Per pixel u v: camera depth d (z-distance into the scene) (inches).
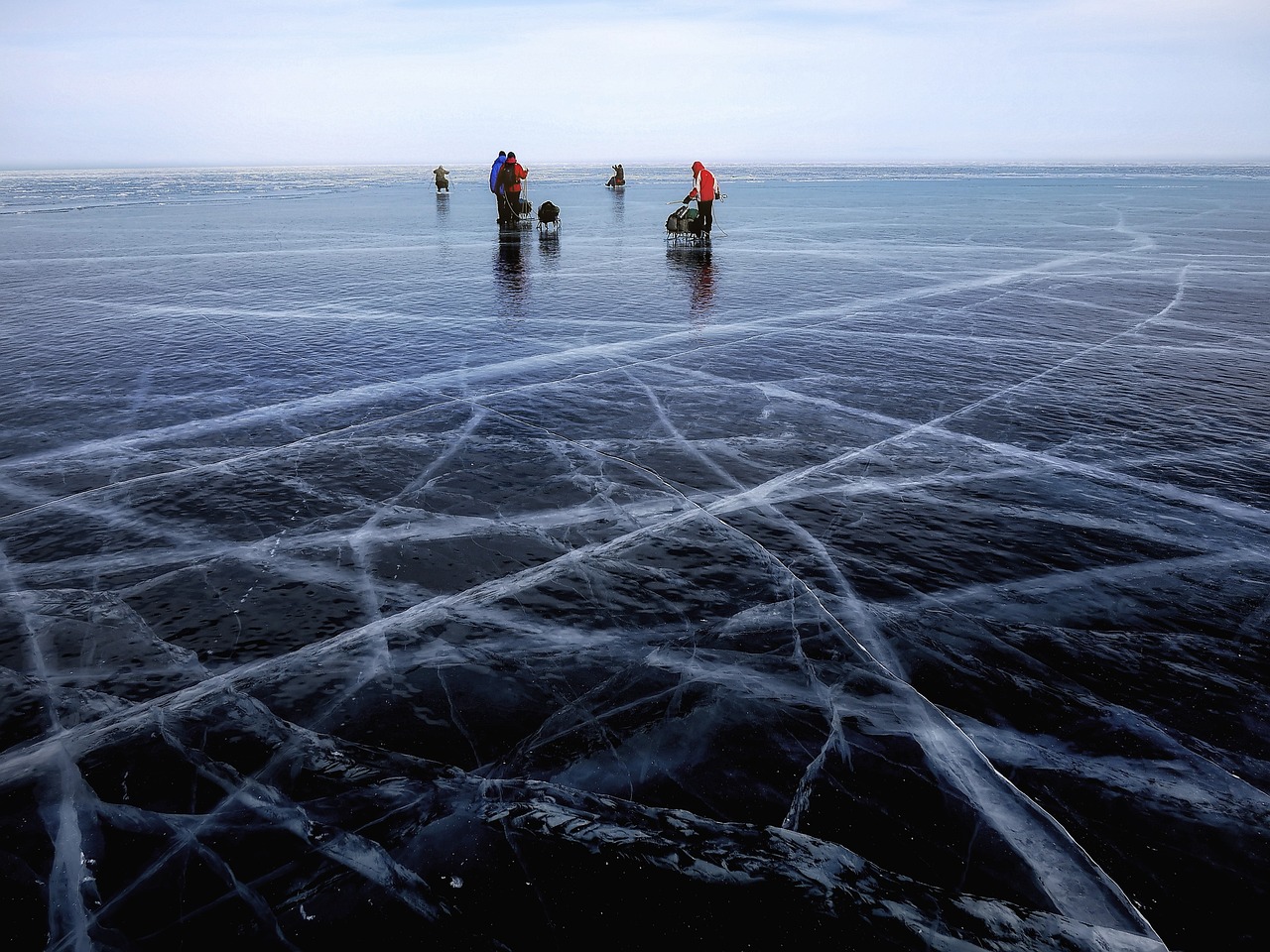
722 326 328.5
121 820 80.6
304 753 90.2
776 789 86.0
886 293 412.2
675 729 95.1
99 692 100.3
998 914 71.5
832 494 162.2
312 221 876.0
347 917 69.9
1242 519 151.6
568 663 107.4
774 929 69.6
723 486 166.2
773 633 114.4
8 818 80.8
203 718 95.9
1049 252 586.2
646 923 69.8
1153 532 146.0
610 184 1585.9
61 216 943.0
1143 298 393.4
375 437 192.5
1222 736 94.4
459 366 263.6
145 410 213.0
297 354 278.4
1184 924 71.1
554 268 508.1
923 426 205.0
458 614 118.3
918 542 141.4
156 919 69.6
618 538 142.0
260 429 197.8
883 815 82.6
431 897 72.0
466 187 1824.6
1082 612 119.8
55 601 120.0
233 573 128.7
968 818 82.3
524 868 75.3
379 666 106.0
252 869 74.9
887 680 104.0
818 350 287.9
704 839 79.3
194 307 368.2
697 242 627.5
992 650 110.6
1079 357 278.7
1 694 99.5
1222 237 683.4
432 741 92.7
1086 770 89.1
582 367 263.0
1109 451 186.9
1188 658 108.7
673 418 210.1
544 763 89.4
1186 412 217.6
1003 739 94.0
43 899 71.7
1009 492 163.5
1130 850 78.9
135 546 136.9
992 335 313.4
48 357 270.1
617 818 81.6
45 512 149.4
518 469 173.5
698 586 126.8
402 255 578.2
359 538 140.8
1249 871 76.5
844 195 1368.1
